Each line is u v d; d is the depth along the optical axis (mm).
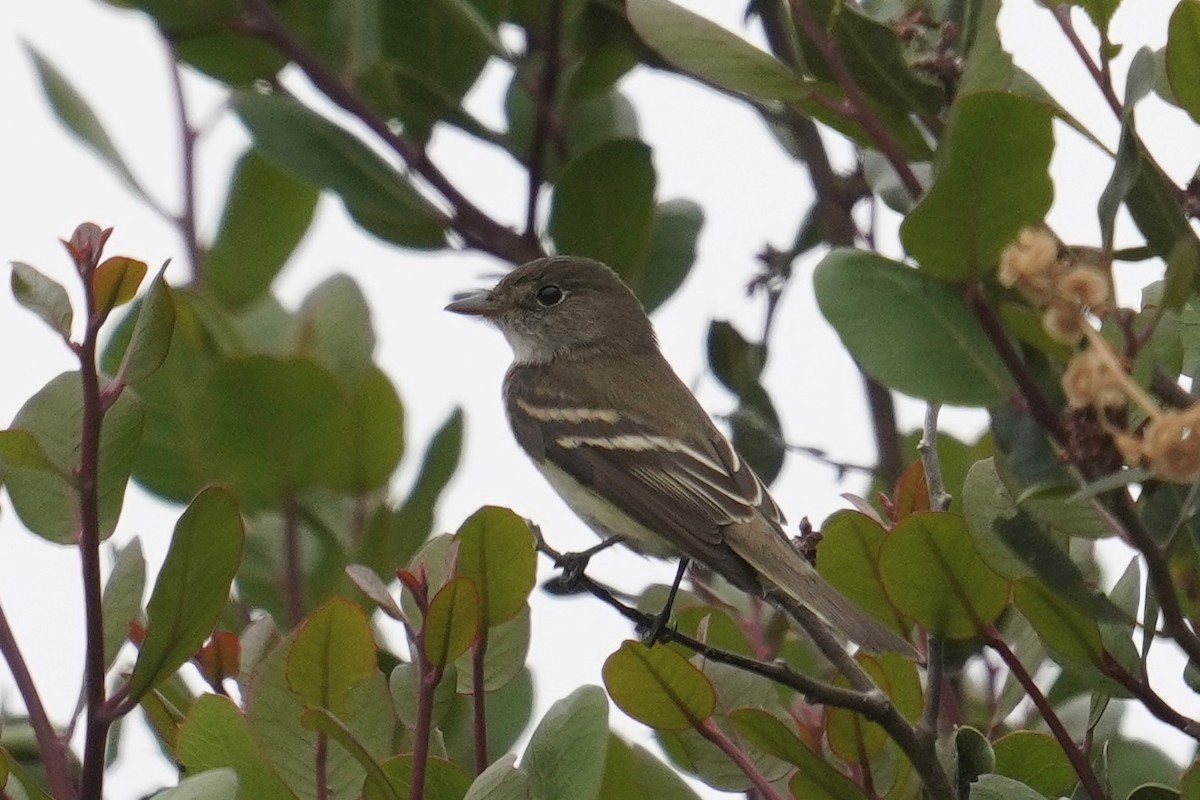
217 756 7906
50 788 8836
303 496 11047
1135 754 9664
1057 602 7781
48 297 7234
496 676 8609
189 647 7535
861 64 8344
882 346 7211
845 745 8656
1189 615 7812
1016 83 8758
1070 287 6008
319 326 11812
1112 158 7980
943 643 8219
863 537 8844
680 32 8203
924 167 9531
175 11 11906
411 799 7395
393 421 11055
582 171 12117
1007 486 7246
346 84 12352
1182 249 6371
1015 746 8695
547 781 7516
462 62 12469
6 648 8203
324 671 8078
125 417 8438
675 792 8758
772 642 11305
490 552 8219
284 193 12188
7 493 8531
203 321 11281
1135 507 7246
